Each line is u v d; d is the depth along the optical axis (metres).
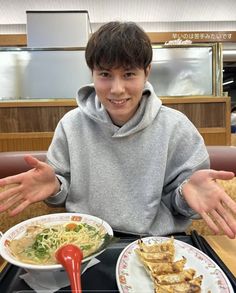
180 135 0.85
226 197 0.63
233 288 0.53
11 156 1.01
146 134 0.84
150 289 0.53
